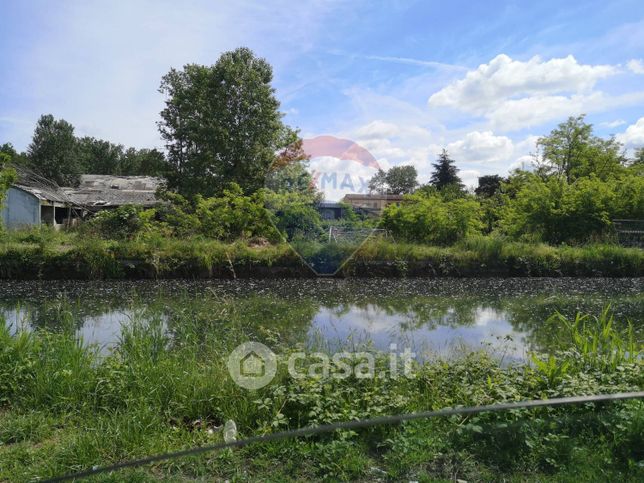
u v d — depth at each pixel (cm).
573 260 1325
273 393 317
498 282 1210
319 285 1138
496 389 322
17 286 1077
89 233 1411
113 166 5566
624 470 248
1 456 271
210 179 2216
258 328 628
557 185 1661
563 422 288
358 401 318
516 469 253
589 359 377
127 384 355
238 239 1402
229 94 2294
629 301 919
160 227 1498
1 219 1465
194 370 372
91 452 270
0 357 391
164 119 2383
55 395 347
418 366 391
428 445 272
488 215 2047
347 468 256
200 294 983
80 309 804
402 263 1279
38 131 4603
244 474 253
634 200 1608
